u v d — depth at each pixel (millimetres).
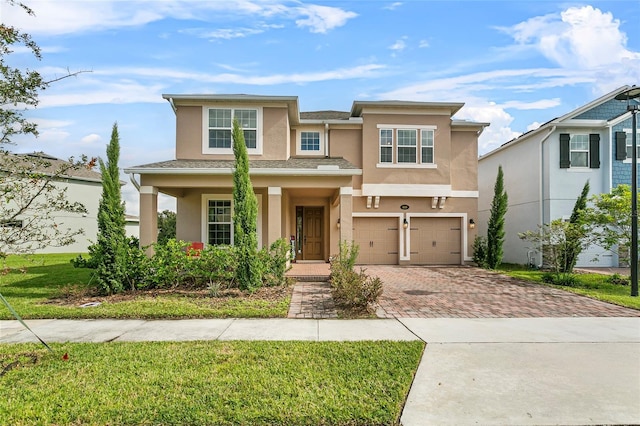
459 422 3350
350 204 11570
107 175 9203
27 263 15945
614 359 4938
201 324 6707
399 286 10969
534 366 4676
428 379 4270
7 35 4895
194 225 13898
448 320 7027
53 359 4863
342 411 3508
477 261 16234
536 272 14102
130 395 3846
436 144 16531
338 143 16688
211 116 13680
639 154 16422
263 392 3896
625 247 11523
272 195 11562
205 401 3711
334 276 9227
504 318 7207
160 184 11375
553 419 3400
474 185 17047
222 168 11211
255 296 8922
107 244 9164
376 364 4680
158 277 9453
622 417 3436
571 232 11773
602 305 8438
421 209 16812
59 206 6227
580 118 16453
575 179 16375
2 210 6422
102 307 7754
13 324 6727
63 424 3340
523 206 17969
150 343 5535
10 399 3770
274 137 13758
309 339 5781
